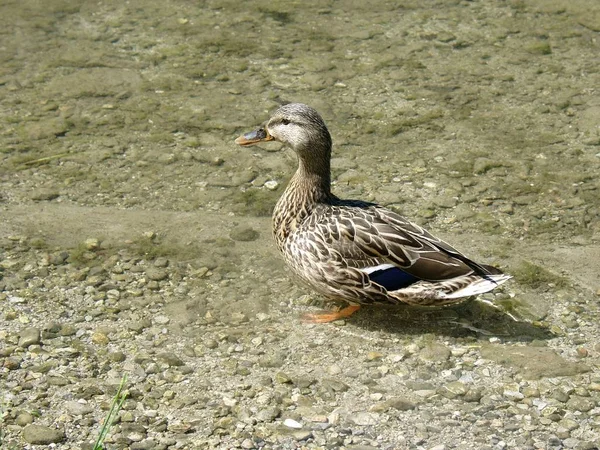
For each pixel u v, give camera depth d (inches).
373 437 268.4
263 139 335.6
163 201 397.1
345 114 467.5
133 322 319.9
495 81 500.1
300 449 262.8
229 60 517.7
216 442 265.0
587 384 291.7
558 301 334.3
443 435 269.4
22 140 439.2
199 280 345.1
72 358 300.2
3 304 325.7
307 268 318.7
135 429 269.0
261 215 388.5
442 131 453.4
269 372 296.7
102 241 366.0
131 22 557.3
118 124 455.5
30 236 367.6
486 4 589.0
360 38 544.4
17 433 266.8
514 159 429.7
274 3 589.0
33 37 536.7
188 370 296.2
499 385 290.8
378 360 302.5
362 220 314.0
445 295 302.4
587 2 589.9
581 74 507.5
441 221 384.2
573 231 378.0
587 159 430.0
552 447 264.4
